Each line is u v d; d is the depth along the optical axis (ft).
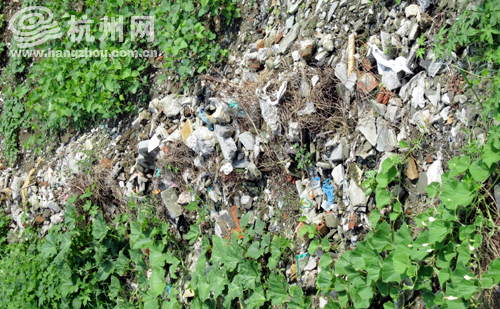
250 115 12.86
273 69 12.81
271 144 12.23
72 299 17.53
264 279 12.02
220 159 13.74
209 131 14.08
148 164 16.38
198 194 14.52
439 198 8.40
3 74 27.99
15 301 19.42
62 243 17.10
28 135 25.36
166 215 15.37
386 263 8.59
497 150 7.25
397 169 9.27
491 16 7.64
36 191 22.24
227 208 13.58
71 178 19.26
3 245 23.68
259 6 14.65
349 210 10.31
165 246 15.52
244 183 13.19
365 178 10.10
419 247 8.12
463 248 7.64
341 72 10.85
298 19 12.89
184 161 14.89
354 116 10.55
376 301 9.39
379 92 10.09
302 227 10.75
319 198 11.20
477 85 8.21
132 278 16.47
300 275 11.06
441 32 8.57
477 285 7.20
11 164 25.55
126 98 18.83
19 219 23.08
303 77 11.46
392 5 10.34
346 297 9.55
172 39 15.40
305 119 11.13
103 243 16.98
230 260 12.01
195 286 12.84
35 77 24.86
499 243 7.54
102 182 17.80
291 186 12.08
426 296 8.02
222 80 14.49
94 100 18.86
